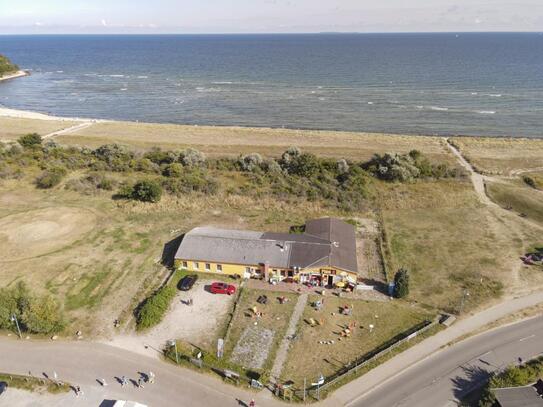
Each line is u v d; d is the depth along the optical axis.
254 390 36.53
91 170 83.75
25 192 73.81
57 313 43.66
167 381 37.25
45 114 149.12
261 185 78.06
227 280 51.28
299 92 182.25
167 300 46.84
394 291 48.47
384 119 136.75
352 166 85.81
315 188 75.69
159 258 55.69
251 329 43.53
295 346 41.44
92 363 39.09
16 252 56.47
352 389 36.56
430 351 40.56
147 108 157.25
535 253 57.25
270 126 131.38
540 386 35.47
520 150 103.62
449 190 78.56
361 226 64.75
